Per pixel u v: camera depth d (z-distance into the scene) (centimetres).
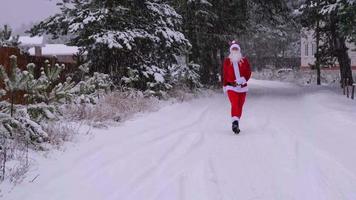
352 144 882
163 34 1619
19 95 953
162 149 830
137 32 1558
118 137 904
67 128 852
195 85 2067
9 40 1396
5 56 1057
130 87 1519
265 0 2564
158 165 721
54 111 827
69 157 709
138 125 1071
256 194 586
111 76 1543
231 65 1020
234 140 934
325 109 1447
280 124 1161
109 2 1541
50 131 792
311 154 799
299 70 4712
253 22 2836
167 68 1775
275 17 2736
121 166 694
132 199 554
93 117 1041
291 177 659
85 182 604
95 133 913
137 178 644
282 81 4322
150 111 1321
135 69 1608
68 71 1402
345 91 2398
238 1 2419
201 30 2334
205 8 2275
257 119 1252
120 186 604
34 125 733
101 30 1513
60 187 573
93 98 1133
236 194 585
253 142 909
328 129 1068
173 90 1756
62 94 901
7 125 701
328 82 3766
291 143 892
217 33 2464
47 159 684
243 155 796
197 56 2392
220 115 1372
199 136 971
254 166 721
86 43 1547
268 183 632
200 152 822
